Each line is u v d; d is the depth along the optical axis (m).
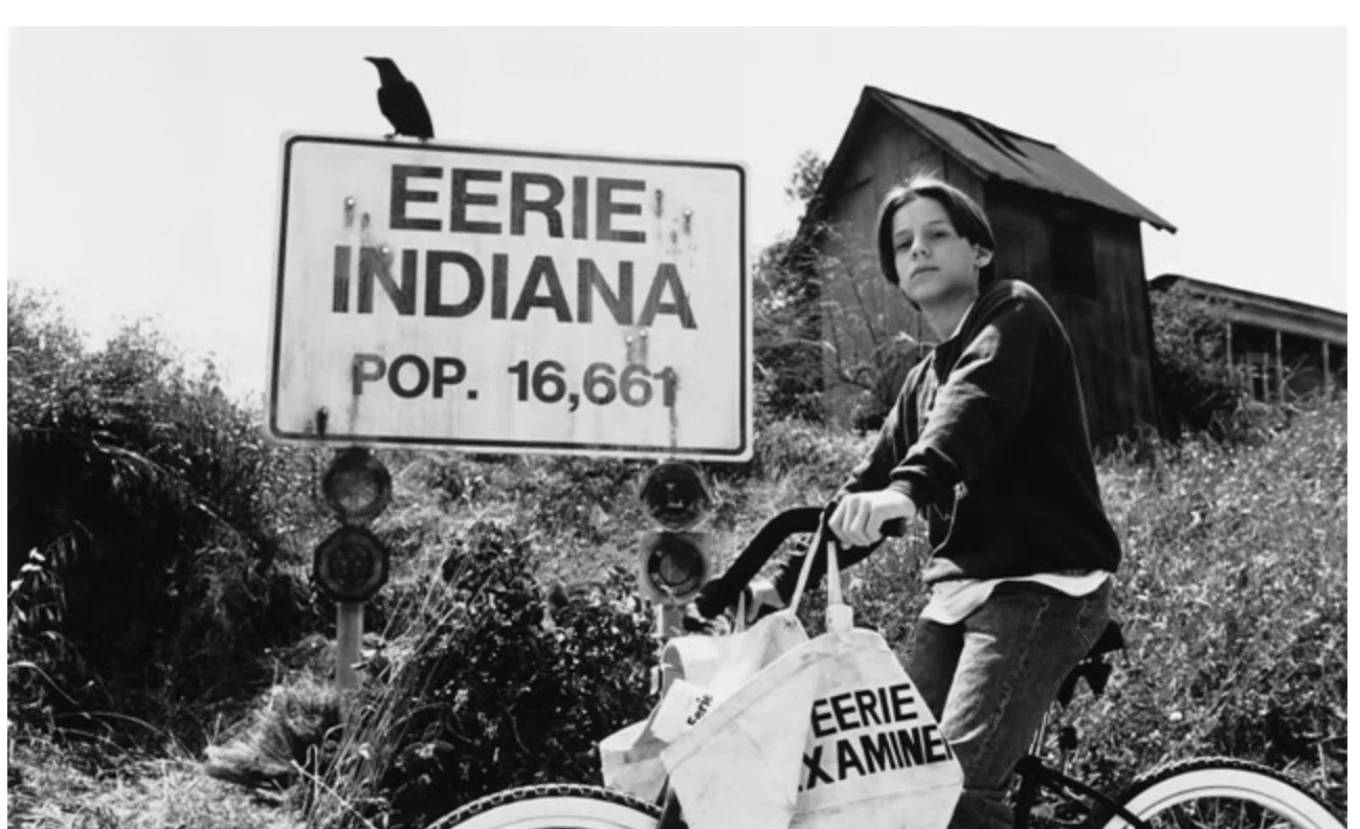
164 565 4.05
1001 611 1.98
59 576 3.90
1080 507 2.06
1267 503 4.50
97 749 3.64
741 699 1.60
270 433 3.55
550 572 4.06
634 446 3.69
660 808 1.80
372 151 3.69
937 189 2.37
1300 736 3.76
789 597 2.17
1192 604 3.92
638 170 3.79
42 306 4.08
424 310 3.65
